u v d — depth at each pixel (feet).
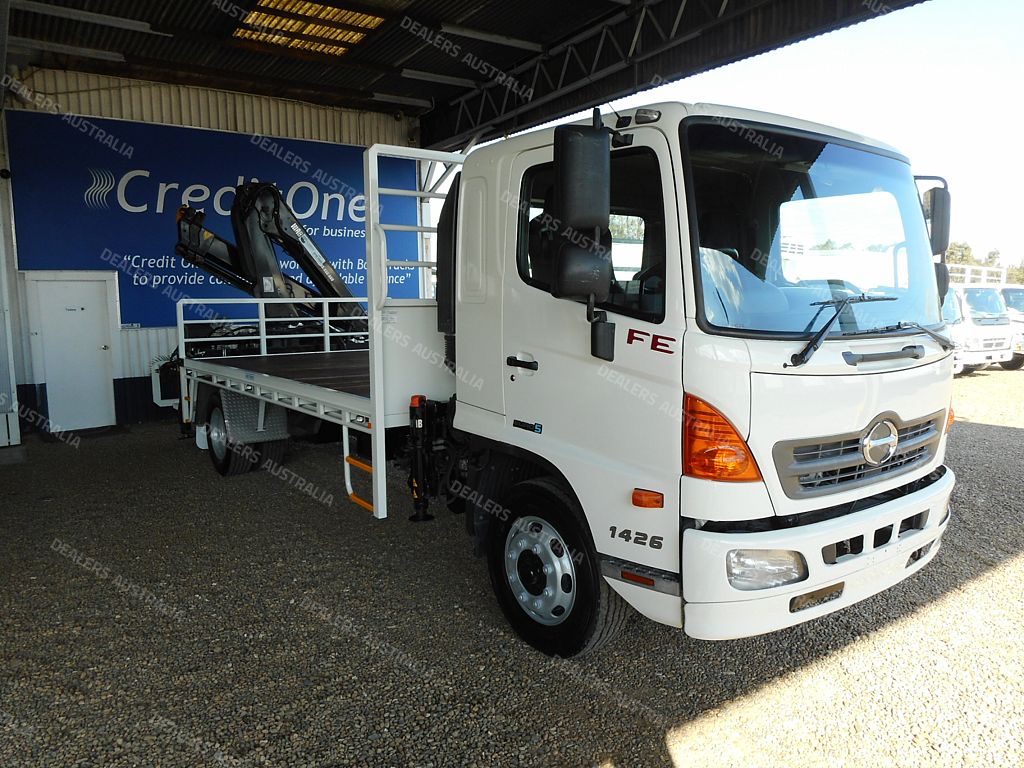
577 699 9.95
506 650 11.25
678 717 9.55
